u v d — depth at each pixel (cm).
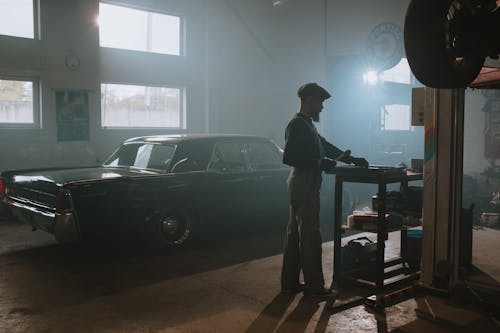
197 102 1020
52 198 459
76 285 406
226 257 498
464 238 459
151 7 931
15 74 789
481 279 430
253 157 603
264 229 637
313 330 316
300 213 368
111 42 899
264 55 1100
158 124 980
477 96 1039
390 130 1155
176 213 522
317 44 1111
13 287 401
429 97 375
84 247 540
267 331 314
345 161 386
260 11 1085
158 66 953
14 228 648
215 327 320
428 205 381
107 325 323
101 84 891
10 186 541
